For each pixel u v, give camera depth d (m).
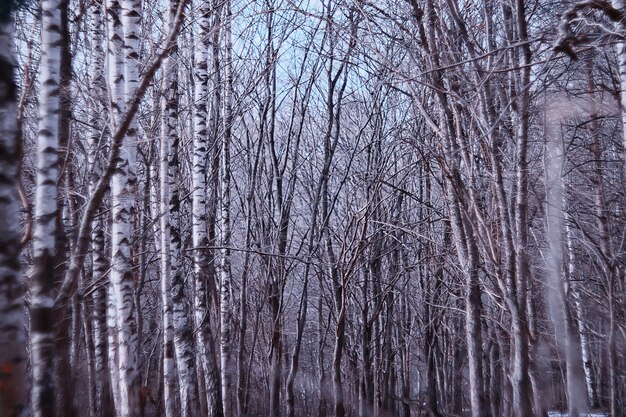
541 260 12.34
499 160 9.03
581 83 8.76
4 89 4.19
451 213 9.41
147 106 13.16
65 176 9.30
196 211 12.19
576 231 13.55
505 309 8.83
